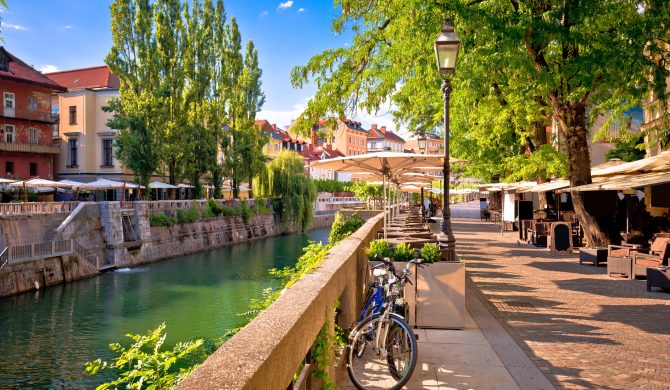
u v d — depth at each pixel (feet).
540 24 39.58
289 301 9.99
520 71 46.34
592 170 59.88
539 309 27.17
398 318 15.62
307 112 48.62
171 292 90.79
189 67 159.74
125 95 144.97
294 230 213.05
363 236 25.32
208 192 189.88
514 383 16.16
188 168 158.92
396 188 77.56
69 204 112.06
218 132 177.27
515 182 83.82
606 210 51.24
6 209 94.89
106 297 86.58
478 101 53.26
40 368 53.36
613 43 41.04
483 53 40.50
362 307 22.61
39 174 158.10
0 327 67.97
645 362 18.34
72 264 102.32
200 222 156.46
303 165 213.87
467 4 42.47
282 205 208.64
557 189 59.52
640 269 36.60
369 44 47.50
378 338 15.62
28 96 153.89
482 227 100.53
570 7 39.34
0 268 85.97
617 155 92.84
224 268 119.24
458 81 45.52
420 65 41.98
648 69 42.04
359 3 47.03
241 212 180.55
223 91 187.62
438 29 39.52
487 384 16.05
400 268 23.21
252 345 6.86
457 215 156.97
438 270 22.95
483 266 44.34
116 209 122.31
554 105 51.37
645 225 53.11
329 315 12.67
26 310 77.20
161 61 149.89
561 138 73.77
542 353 19.38
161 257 134.82
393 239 37.47
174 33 156.76
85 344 61.26
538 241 61.77
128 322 70.69
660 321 24.56
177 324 69.36
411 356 15.21
